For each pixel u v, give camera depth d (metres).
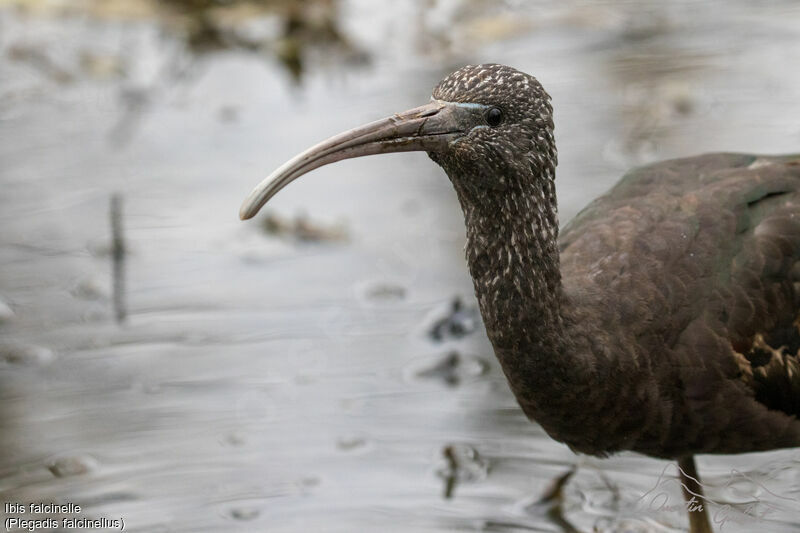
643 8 18.73
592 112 16.06
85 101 16.83
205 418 11.67
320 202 15.05
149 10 18.66
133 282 13.71
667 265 9.42
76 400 11.94
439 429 11.47
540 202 8.91
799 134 15.16
